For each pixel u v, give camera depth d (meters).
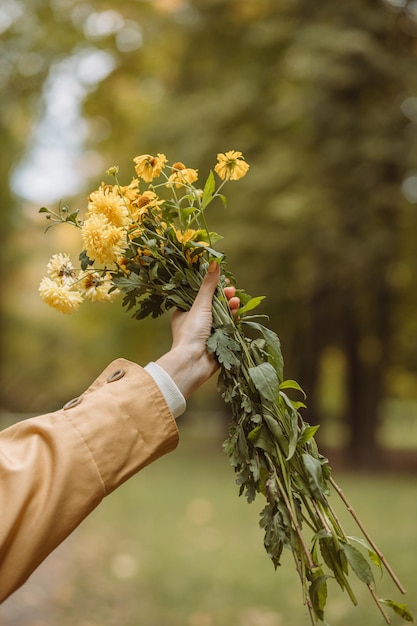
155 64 14.20
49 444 1.24
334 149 11.66
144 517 8.55
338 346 17.45
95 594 5.24
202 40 13.43
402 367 18.14
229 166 1.73
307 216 11.88
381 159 11.47
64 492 1.20
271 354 1.65
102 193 1.62
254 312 14.55
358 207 11.94
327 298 14.43
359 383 14.81
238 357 1.60
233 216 13.05
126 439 1.26
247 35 12.88
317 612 1.61
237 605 4.86
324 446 17.20
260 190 12.55
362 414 14.71
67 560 6.37
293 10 12.25
